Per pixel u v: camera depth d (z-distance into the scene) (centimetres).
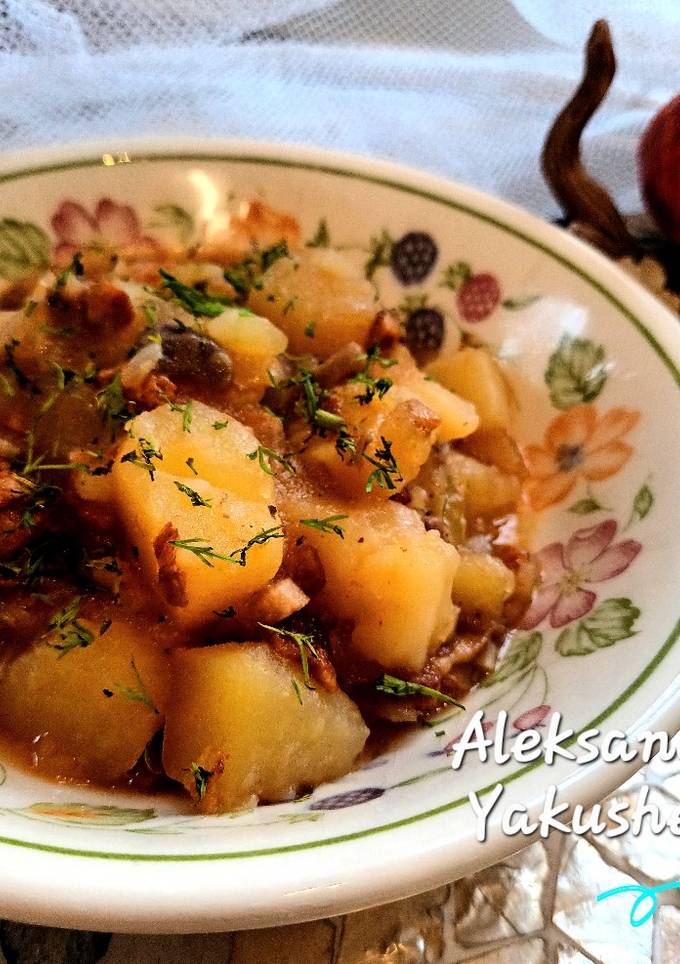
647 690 19
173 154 29
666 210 33
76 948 19
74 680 21
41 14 34
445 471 26
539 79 39
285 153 29
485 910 21
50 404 23
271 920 16
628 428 25
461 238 29
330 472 23
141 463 21
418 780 19
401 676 22
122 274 28
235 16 37
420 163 37
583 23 40
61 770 20
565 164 33
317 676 21
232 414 24
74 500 22
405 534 22
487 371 28
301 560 22
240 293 28
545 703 20
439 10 40
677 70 40
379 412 24
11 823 18
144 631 21
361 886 17
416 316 29
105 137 30
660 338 25
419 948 20
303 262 28
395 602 22
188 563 20
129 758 20
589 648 21
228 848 17
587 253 27
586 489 25
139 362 23
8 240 28
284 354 26
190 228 29
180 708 20
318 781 20
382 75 39
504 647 24
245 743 20
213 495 21
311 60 38
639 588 22
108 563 22
